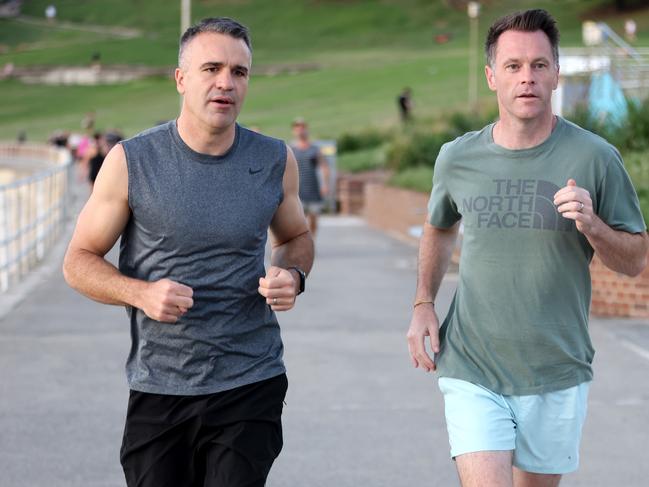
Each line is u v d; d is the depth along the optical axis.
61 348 12.40
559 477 5.54
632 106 21.30
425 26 128.00
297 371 11.10
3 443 8.68
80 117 102.31
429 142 32.38
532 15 5.26
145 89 116.00
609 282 14.12
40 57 132.38
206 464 5.27
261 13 140.88
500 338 5.39
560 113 23.95
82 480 7.81
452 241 5.88
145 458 5.28
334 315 14.33
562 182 5.30
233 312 5.20
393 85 86.19
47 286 17.70
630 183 5.38
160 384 5.22
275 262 5.59
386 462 8.18
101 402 9.97
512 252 5.34
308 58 113.50
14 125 103.31
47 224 24.81
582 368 5.44
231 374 5.21
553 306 5.36
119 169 5.17
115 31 144.62
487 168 5.40
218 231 5.15
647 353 11.85
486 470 5.26
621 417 9.39
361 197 34.72
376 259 20.81
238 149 5.24
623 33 107.81
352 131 48.31
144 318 5.20
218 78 5.08
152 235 5.17
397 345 12.41
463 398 5.42
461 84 81.00
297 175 5.50
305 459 8.24
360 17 133.12
